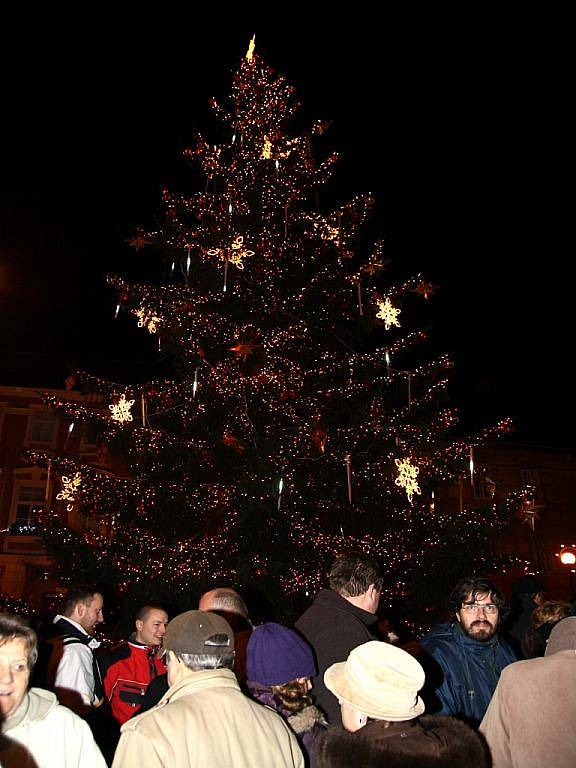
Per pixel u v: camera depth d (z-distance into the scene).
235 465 10.81
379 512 10.88
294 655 2.96
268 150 11.57
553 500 25.91
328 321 11.72
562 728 2.71
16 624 2.62
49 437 23.92
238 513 9.75
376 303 10.98
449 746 2.08
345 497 10.97
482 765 2.08
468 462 10.81
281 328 10.97
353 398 11.31
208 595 4.35
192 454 10.52
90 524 20.50
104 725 4.70
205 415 10.63
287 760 2.54
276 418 10.69
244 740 2.47
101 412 12.42
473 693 3.48
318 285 11.52
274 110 12.70
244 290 11.19
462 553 10.15
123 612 9.70
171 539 10.73
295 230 12.47
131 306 11.05
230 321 11.21
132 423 10.16
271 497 9.58
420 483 10.66
